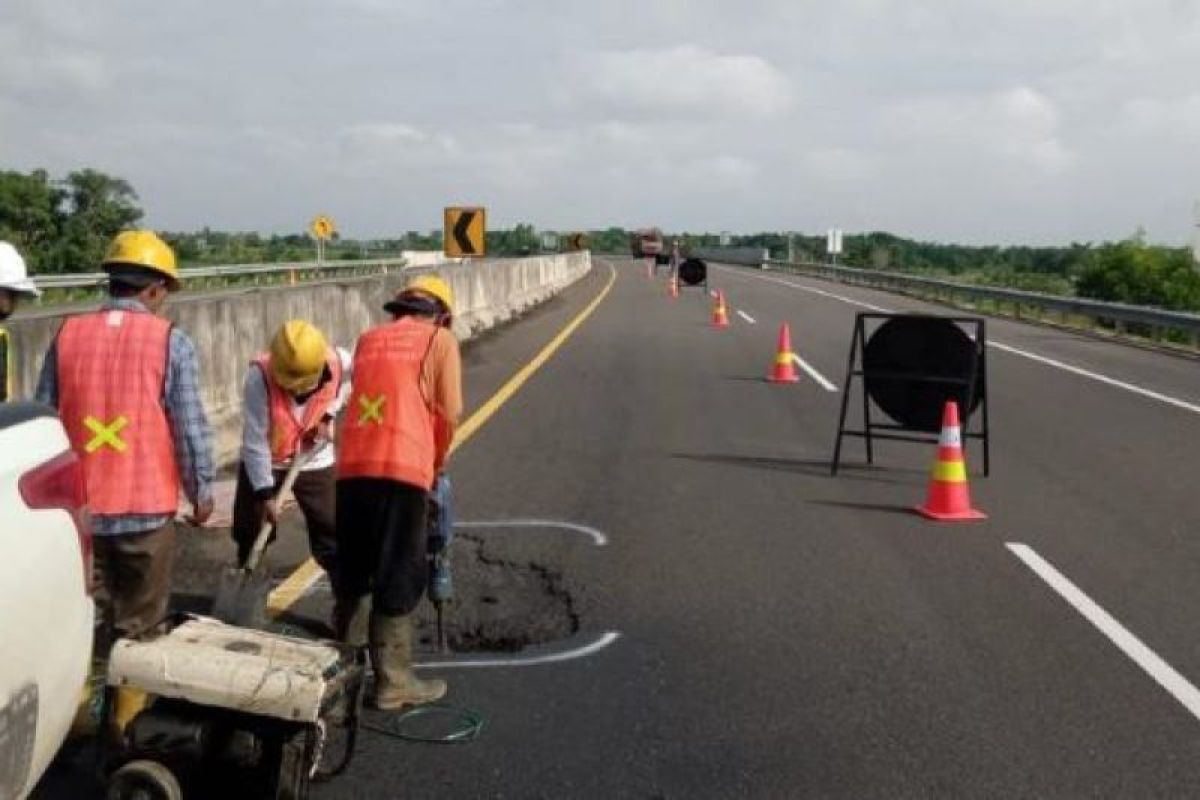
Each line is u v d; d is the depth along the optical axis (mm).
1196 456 11531
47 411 3623
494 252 91688
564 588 6906
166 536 4824
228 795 4180
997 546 8031
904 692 5418
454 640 6059
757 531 8336
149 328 4742
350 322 14758
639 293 42812
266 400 5668
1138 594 6977
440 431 5316
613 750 4781
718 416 13578
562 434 12086
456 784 4477
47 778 4434
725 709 5203
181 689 3994
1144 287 43406
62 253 50625
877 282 48719
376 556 5164
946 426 8875
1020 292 32219
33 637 3186
